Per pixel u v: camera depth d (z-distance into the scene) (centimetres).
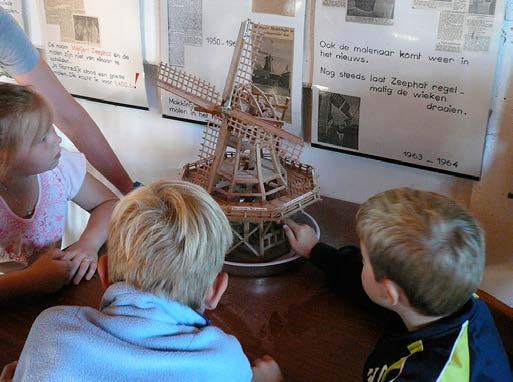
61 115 148
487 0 118
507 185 131
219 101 120
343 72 140
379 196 84
